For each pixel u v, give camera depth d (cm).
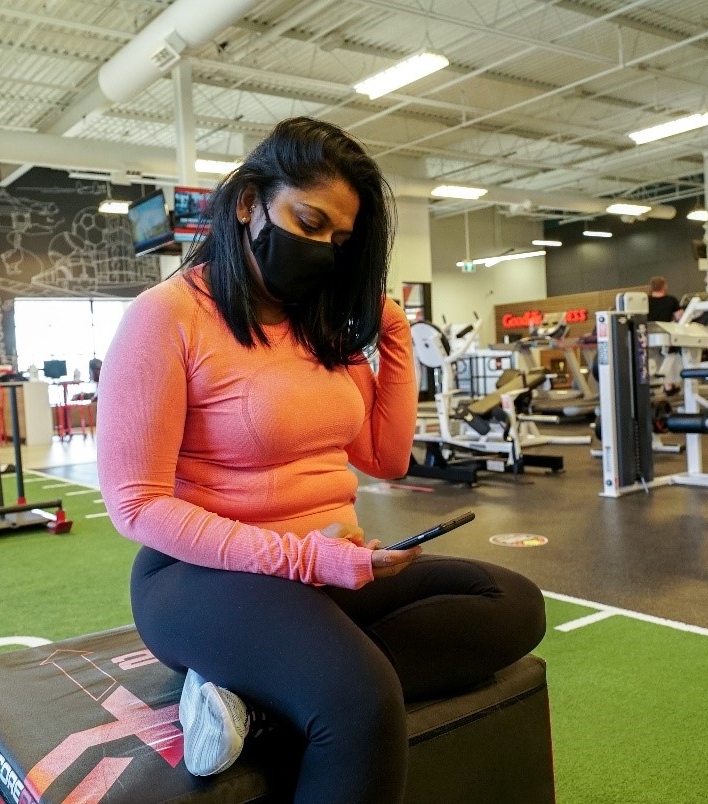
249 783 104
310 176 109
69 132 1065
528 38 786
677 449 663
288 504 117
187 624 108
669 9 814
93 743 116
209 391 112
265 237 111
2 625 286
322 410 118
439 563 139
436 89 916
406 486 564
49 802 101
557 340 896
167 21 671
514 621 127
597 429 652
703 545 363
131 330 110
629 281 1755
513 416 584
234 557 106
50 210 1285
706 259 952
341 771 93
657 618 265
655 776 166
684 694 206
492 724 125
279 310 121
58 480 690
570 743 182
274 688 100
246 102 1045
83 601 313
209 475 116
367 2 686
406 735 97
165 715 125
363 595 132
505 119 1163
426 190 1241
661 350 549
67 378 1313
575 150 1353
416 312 1411
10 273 1256
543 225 1916
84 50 834
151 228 793
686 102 1130
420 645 119
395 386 145
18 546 418
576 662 229
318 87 985
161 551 110
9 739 118
